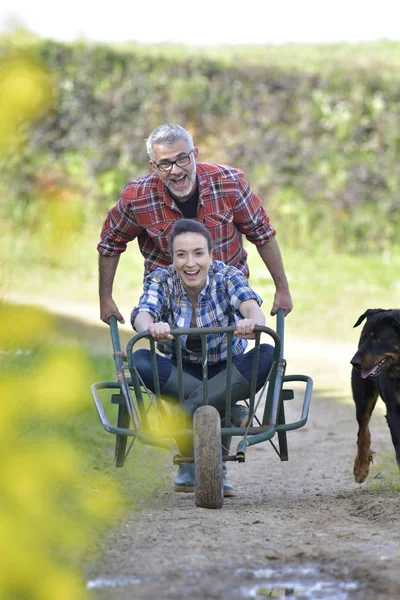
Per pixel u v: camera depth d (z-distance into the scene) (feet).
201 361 28.66
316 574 18.12
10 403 10.16
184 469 30.27
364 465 32.30
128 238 31.40
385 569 18.11
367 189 120.88
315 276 105.50
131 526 22.39
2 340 10.66
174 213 30.40
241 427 27.32
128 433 26.68
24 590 10.18
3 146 11.45
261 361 28.02
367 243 119.03
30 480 10.23
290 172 123.13
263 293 99.35
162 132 29.53
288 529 22.57
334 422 47.62
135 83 127.95
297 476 34.81
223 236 30.73
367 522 23.67
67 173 118.83
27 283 94.43
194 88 127.44
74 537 11.62
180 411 27.09
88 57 126.93
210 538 21.36
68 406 10.43
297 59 130.93
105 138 125.70
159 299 28.43
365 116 123.85
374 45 146.30
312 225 120.16
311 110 124.57
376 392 32.37
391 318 30.81
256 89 126.72
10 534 10.12
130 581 17.62
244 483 33.60
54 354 10.56
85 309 89.20
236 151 123.44
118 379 27.63
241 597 16.67
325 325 86.84
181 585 17.37
